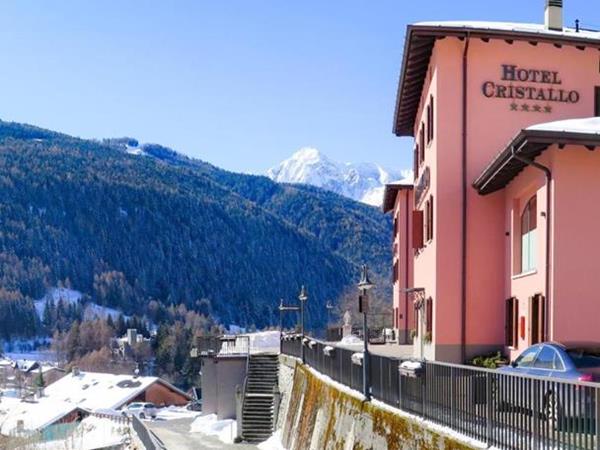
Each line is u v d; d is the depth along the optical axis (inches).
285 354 1460.4
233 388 1615.4
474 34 998.4
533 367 555.8
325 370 965.2
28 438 1999.3
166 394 3344.0
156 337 5329.7
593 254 769.6
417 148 1250.0
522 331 889.5
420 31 999.0
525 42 1018.1
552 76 1021.2
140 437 1376.7
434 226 1008.9
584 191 770.8
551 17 1057.5
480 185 972.6
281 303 1722.4
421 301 1130.7
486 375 462.6
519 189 896.9
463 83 1012.5
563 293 769.6
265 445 1269.7
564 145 765.3
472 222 1002.1
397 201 1868.8
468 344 989.2
